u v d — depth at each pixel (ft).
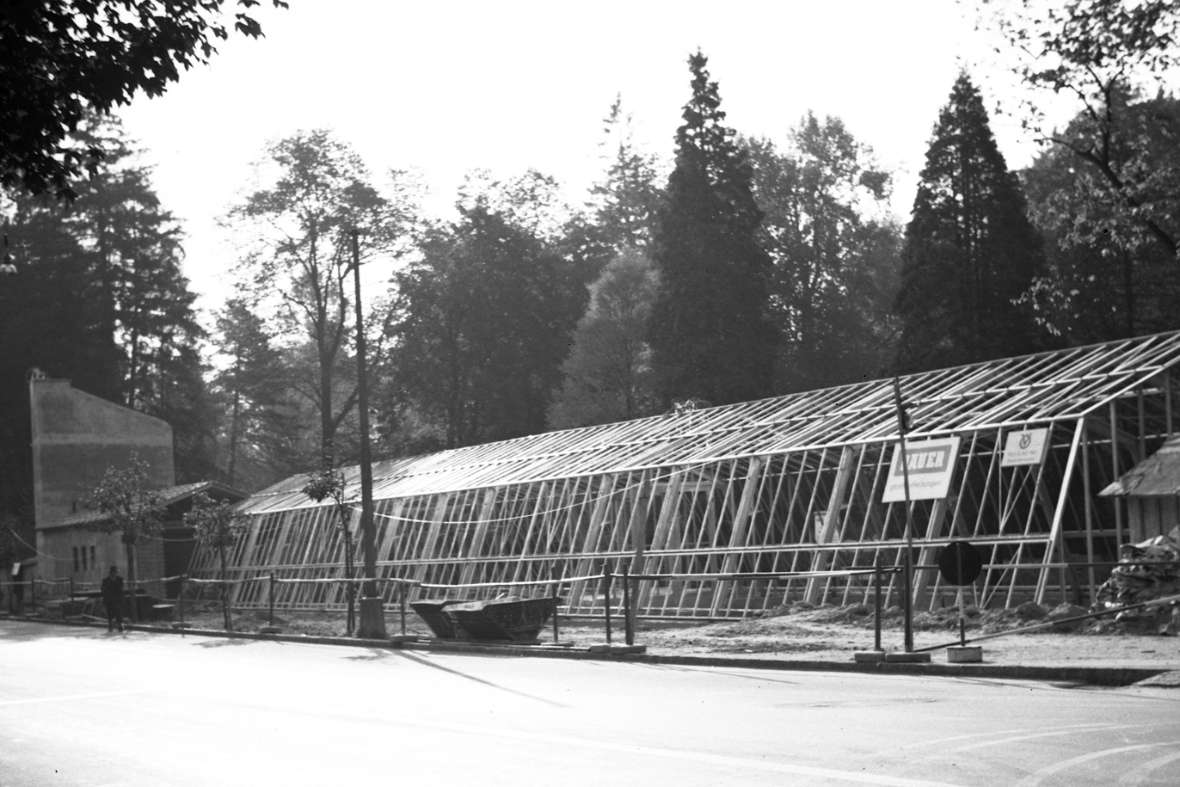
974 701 50.24
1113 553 104.73
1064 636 73.61
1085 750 37.35
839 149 278.46
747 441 124.57
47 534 222.48
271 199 253.44
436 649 98.99
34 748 49.39
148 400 287.69
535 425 270.26
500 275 270.46
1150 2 101.76
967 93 196.75
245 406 348.79
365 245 258.78
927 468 101.76
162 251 288.71
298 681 72.69
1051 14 104.53
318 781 38.45
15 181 46.70
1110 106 108.06
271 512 193.47
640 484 126.11
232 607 189.67
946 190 197.77
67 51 43.45
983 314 191.83
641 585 121.60
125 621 165.58
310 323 266.77
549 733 46.34
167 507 203.00
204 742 48.37
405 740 46.34
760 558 111.75
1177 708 45.55
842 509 114.52
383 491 175.32
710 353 209.26
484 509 148.46
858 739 41.47
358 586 163.43
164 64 44.37
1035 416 98.63
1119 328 194.18
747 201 217.77
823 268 270.46
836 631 86.89
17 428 265.95
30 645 120.06
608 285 235.81
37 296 270.46
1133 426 103.86
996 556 94.53
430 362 270.87
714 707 52.31
